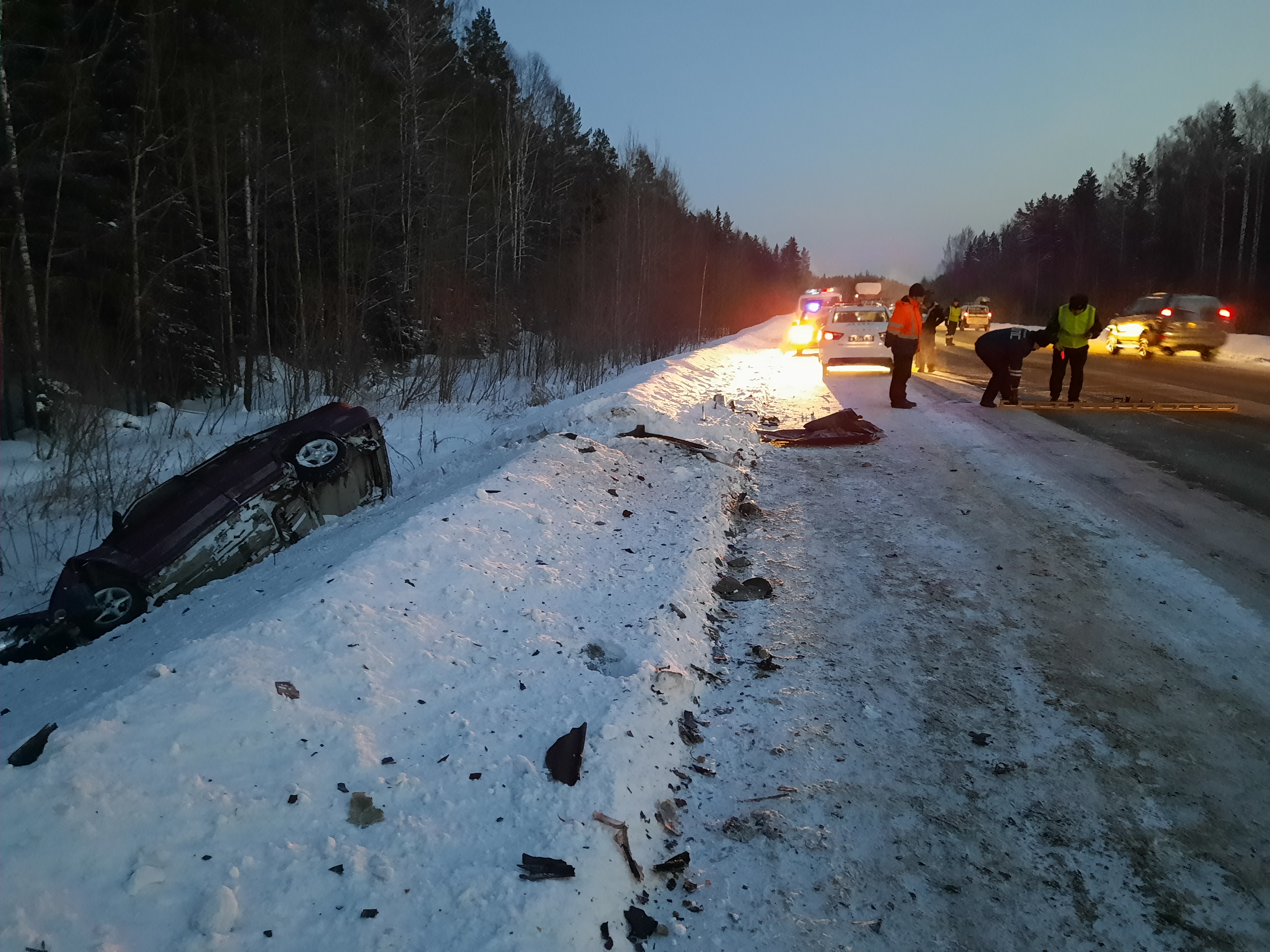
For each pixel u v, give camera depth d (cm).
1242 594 518
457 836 282
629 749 342
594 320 2570
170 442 1367
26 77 1617
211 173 1906
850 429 1070
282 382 2141
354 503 759
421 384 1864
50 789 251
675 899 286
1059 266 8406
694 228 5103
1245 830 312
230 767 286
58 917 218
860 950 263
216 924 227
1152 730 378
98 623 615
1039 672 434
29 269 1445
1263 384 1612
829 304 2809
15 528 951
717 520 677
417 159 2433
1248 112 5231
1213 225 5659
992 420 1170
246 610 443
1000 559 598
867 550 630
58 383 1416
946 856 304
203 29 1955
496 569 501
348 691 349
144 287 1755
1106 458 905
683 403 1202
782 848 310
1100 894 283
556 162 4222
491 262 3341
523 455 748
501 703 367
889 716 398
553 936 246
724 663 459
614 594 504
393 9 2509
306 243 2341
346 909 245
